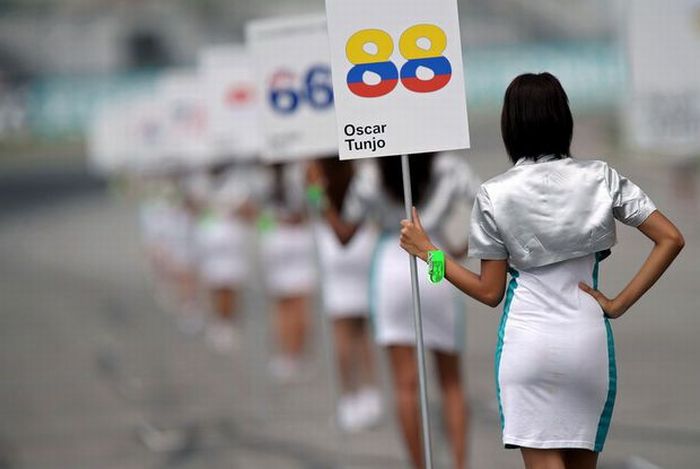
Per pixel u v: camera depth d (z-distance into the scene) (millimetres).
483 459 29328
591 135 158250
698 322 47875
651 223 16953
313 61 29391
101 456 32375
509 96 17438
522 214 17047
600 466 27984
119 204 148375
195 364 47750
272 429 34719
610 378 17109
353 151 19469
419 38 19344
